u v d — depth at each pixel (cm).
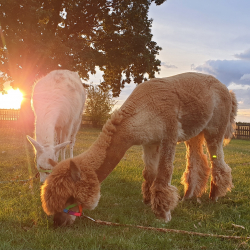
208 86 446
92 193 312
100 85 2569
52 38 1623
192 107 403
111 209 409
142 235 314
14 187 503
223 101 461
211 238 313
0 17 1555
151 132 368
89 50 1834
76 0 1888
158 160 417
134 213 398
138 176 630
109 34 2111
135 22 2084
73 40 1808
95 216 379
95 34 2150
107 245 286
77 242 288
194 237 318
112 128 347
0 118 2131
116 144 345
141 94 377
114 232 325
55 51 1630
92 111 2602
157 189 372
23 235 303
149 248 288
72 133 688
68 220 315
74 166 292
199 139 494
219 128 464
